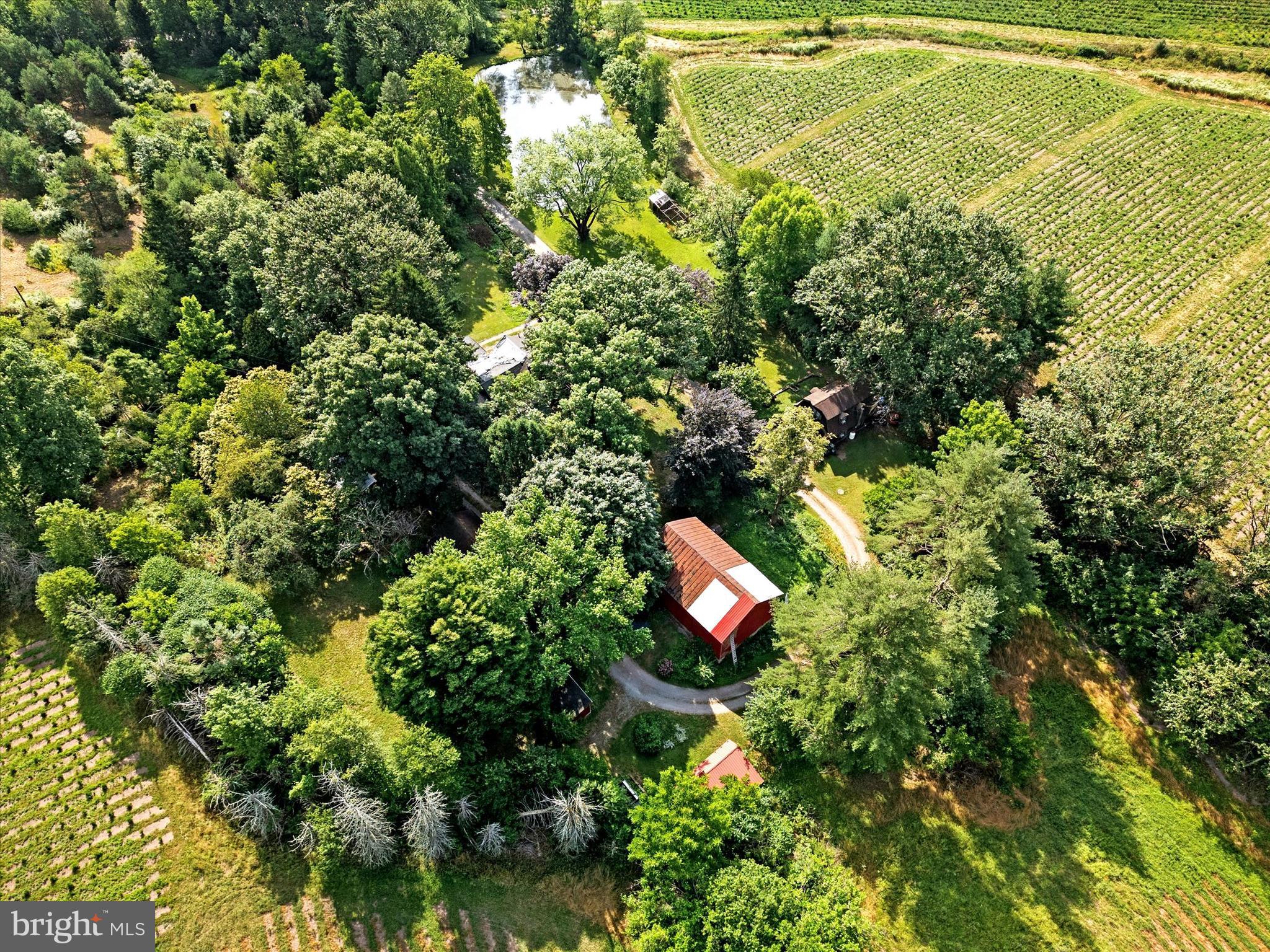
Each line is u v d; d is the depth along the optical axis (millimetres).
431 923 43688
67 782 47625
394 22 121062
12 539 55500
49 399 56969
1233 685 52188
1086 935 47906
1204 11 150250
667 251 103375
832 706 47938
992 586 53594
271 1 127875
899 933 47062
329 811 44125
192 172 89625
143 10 126438
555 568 49406
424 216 88438
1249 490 70125
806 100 137875
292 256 70250
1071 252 105875
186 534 60062
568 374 64562
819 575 63844
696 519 63469
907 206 87312
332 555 58625
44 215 85188
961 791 53312
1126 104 135250
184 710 47312
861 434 78250
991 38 152375
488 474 62219
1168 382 64062
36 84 103188
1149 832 52719
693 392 72812
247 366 74625
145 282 74938
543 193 95875
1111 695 59469
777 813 49469
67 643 52469
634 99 125500
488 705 46500
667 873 41250
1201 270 102000
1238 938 48594
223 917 43062
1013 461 65188
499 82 137250
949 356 71875
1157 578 60062
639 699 55281
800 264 85750
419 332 64062
